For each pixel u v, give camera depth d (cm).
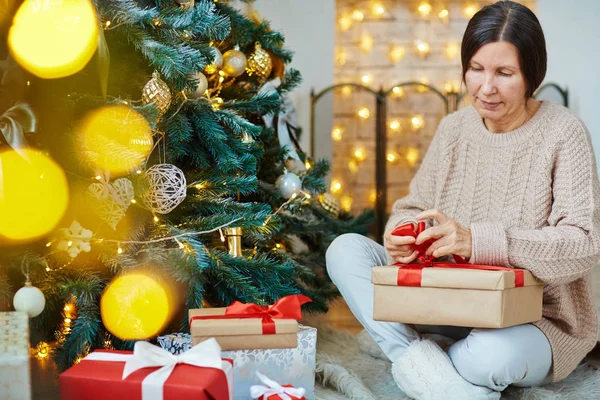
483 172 152
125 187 144
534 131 148
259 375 124
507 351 134
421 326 159
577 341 147
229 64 193
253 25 204
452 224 135
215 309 135
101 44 138
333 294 210
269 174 215
